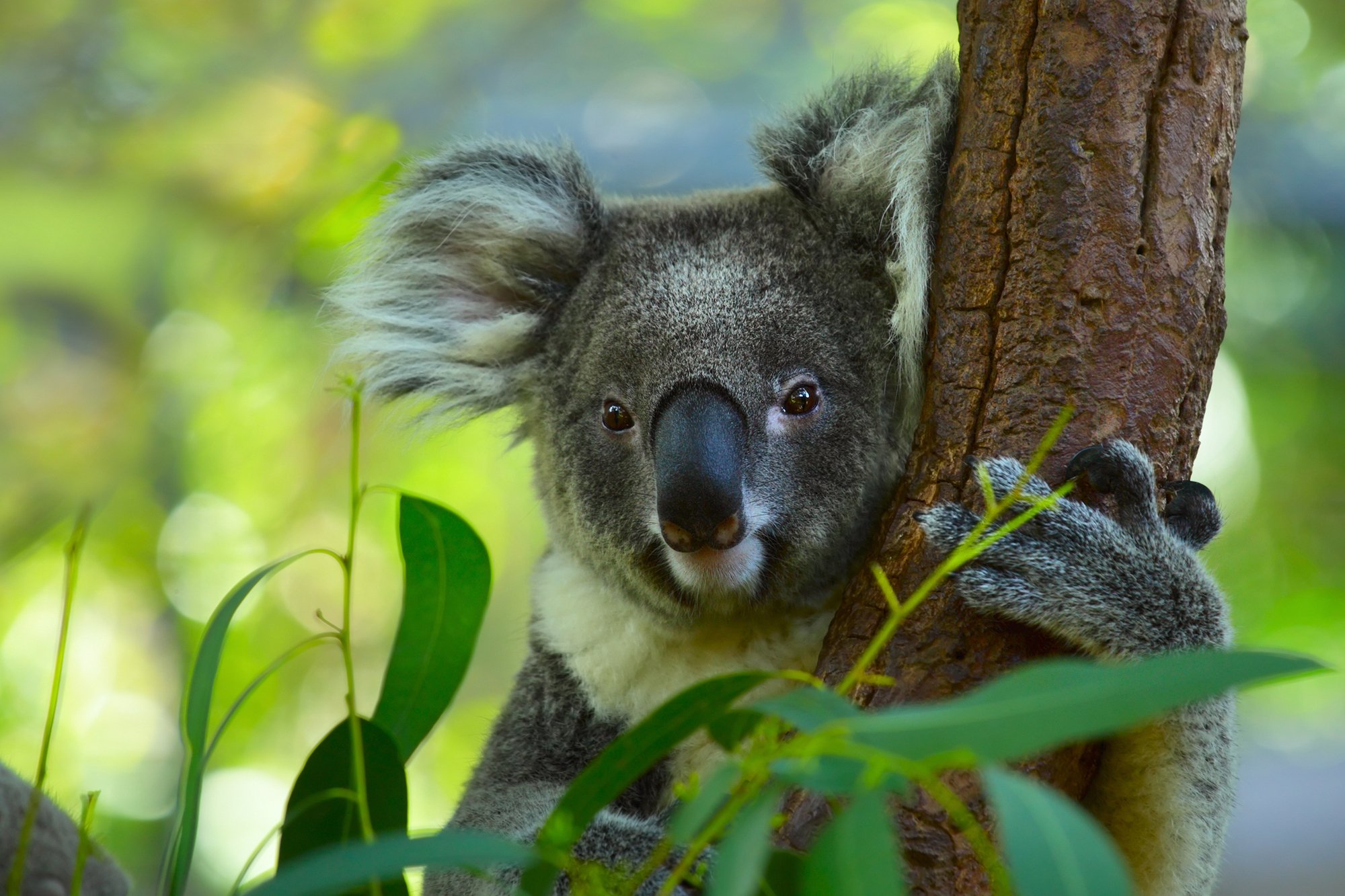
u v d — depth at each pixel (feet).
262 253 56.44
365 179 47.96
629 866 18.13
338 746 14.87
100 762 58.85
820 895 10.32
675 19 67.10
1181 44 17.76
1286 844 58.59
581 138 63.98
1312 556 61.05
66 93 57.21
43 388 58.65
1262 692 65.46
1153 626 16.67
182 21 57.67
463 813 22.44
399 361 26.25
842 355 21.86
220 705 58.13
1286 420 62.13
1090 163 17.53
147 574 58.90
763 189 25.13
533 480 25.76
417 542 16.49
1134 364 17.26
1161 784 18.47
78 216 58.18
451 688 16.65
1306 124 63.46
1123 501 16.97
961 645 16.87
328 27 57.98
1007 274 17.89
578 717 23.21
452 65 59.57
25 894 13.89
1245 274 62.59
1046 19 17.89
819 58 66.49
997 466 16.85
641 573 22.35
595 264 24.84
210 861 61.05
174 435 59.16
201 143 56.54
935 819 15.65
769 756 11.30
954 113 20.06
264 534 59.88
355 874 11.51
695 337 21.91
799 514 21.42
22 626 59.62
